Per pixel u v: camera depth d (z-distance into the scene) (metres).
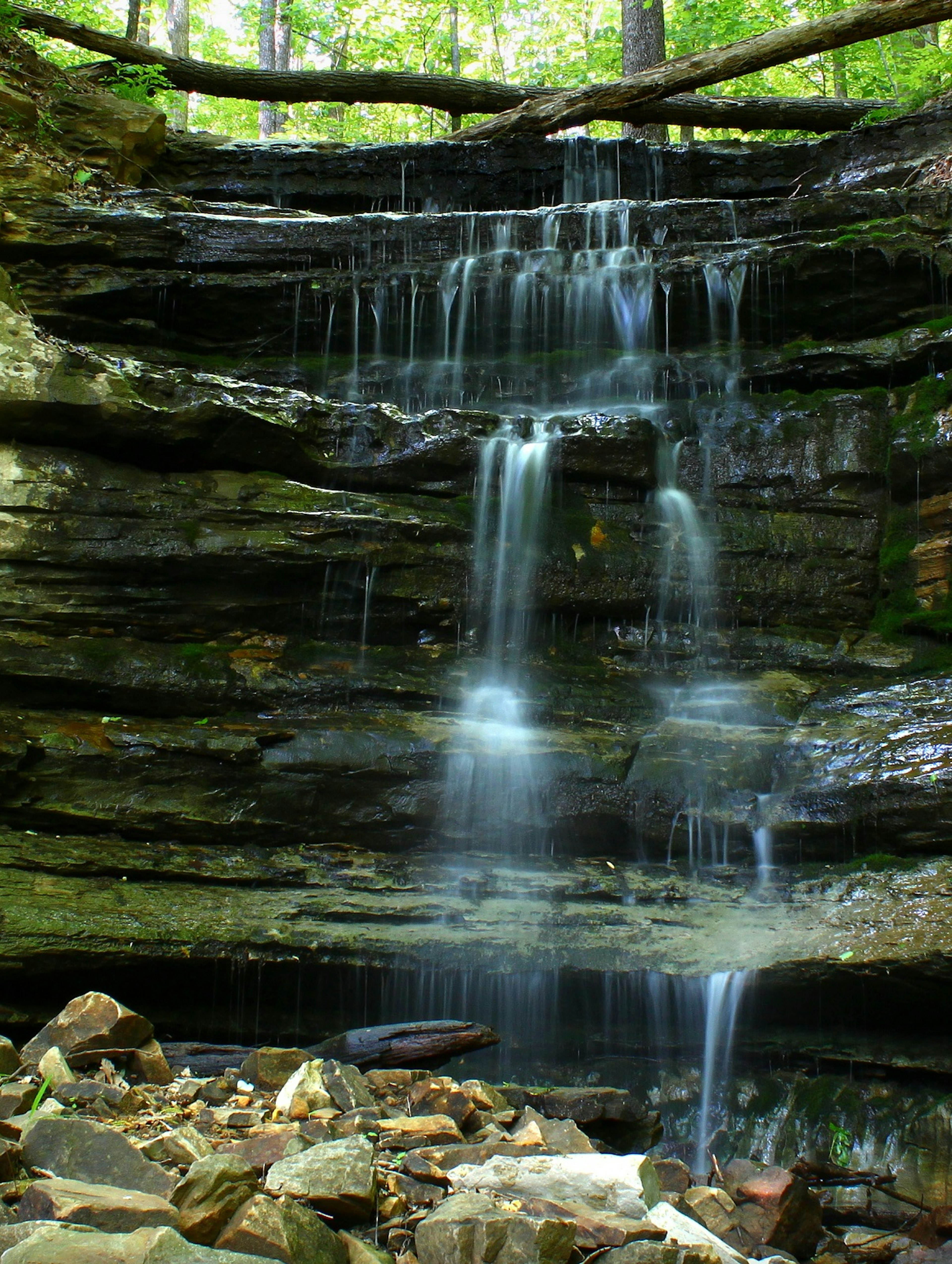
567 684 8.40
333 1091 4.68
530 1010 6.20
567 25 25.78
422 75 13.87
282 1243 2.97
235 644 8.05
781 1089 6.06
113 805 6.95
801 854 7.01
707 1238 3.54
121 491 7.93
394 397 10.53
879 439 9.39
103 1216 2.97
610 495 9.16
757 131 15.38
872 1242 4.87
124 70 13.12
